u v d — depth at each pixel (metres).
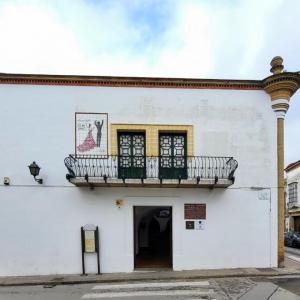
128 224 10.62
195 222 10.73
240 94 11.10
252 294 7.76
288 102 11.08
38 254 10.40
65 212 10.54
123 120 10.81
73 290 8.57
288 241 21.06
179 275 9.74
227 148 10.96
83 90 10.80
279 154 11.05
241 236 10.77
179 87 10.96
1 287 9.01
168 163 10.85
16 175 10.52
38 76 10.66
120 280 9.45
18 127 10.62
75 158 10.49
